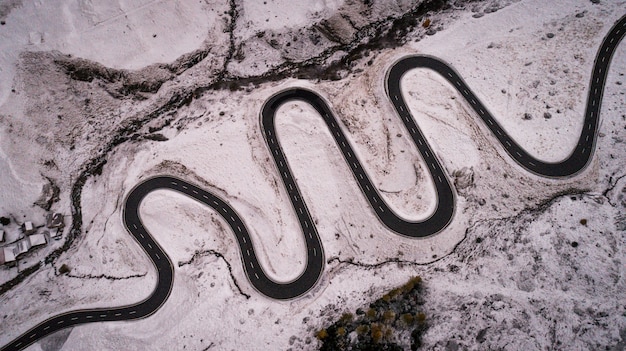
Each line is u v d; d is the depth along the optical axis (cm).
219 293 5456
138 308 5512
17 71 6378
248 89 6694
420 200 5772
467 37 6588
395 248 5575
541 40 6366
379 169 5966
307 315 5262
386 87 6366
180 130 6450
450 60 6456
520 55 6331
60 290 5650
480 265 5241
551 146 5812
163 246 5803
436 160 5916
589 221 5231
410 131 6084
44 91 6425
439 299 5081
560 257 5094
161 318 5425
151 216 5934
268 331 5191
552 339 4697
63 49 6519
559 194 5553
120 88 6681
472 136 5969
